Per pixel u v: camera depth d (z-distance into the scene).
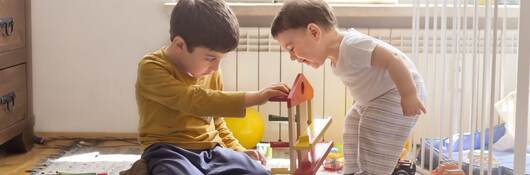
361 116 2.08
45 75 3.20
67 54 3.19
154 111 1.73
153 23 3.15
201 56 1.69
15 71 2.84
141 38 3.16
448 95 2.79
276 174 2.02
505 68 2.80
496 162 2.30
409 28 3.10
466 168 2.34
